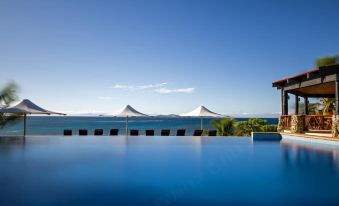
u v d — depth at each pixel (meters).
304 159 10.34
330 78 14.49
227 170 8.55
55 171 8.30
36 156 10.98
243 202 5.54
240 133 26.72
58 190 6.28
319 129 17.33
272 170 8.52
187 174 7.99
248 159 10.42
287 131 18.38
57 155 11.27
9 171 8.24
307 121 17.34
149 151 12.45
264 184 6.90
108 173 8.06
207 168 8.87
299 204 5.43
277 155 11.29
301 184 6.89
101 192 6.16
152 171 8.38
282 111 19.22
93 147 13.81
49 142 16.02
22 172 8.12
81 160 10.10
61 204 5.36
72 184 6.80
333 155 11.20
